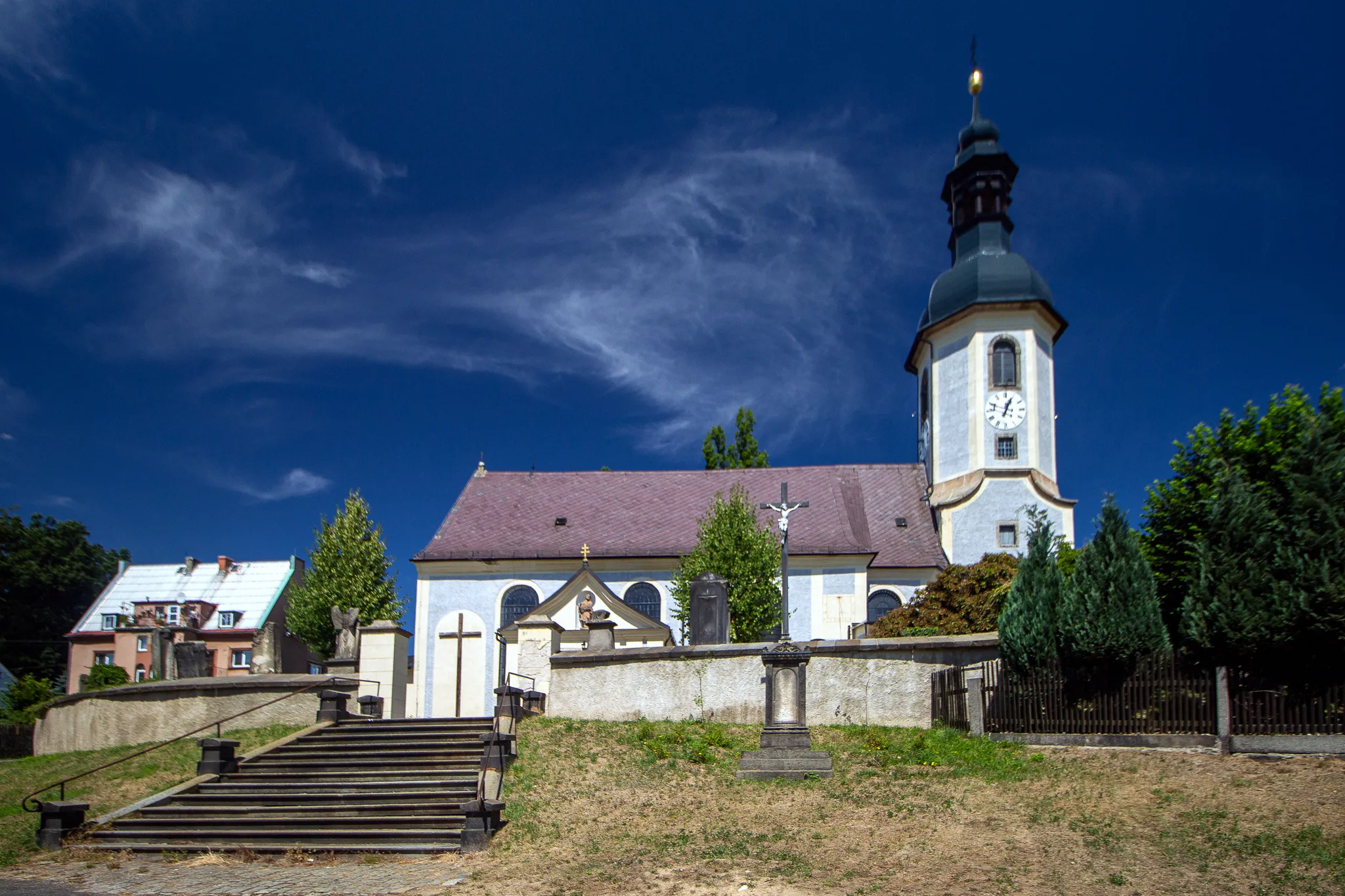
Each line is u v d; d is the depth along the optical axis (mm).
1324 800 13016
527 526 40469
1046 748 16672
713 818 14672
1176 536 21266
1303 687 15289
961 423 38719
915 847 12922
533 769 17312
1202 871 11555
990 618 25734
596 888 11945
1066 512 37312
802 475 42719
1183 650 16781
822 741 18703
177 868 13961
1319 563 15281
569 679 22078
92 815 17266
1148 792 14102
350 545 44781
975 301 38656
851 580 36875
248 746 21000
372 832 14695
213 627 57312
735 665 20953
